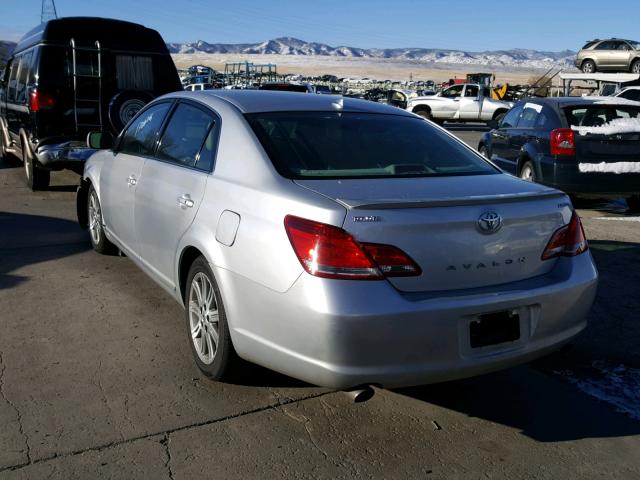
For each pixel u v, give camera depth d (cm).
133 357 384
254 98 400
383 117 406
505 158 1002
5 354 383
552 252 317
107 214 530
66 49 841
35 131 841
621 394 360
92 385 348
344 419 324
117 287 509
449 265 287
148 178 432
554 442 311
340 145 357
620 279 572
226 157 355
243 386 352
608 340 437
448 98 2858
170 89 922
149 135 464
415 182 324
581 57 3194
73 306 465
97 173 557
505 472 286
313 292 272
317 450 296
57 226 709
